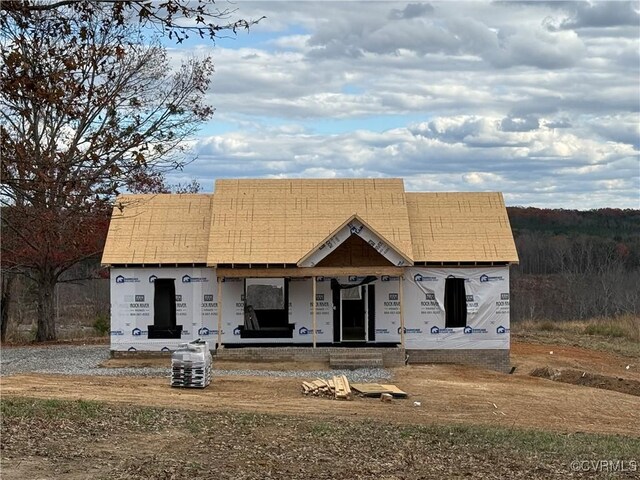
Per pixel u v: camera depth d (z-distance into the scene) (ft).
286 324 102.06
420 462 47.96
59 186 38.50
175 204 108.47
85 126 68.44
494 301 102.17
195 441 50.80
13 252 119.55
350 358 95.71
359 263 101.86
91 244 117.70
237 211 105.29
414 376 90.99
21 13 35.22
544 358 114.93
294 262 98.43
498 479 44.42
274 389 80.18
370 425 60.90
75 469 41.39
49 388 76.02
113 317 101.14
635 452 53.98
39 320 128.77
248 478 41.22
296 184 109.60
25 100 37.86
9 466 41.50
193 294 101.60
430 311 102.06
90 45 42.63
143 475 40.47
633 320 154.71
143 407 64.08
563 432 64.49
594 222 324.60
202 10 34.65
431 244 102.94
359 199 107.86
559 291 255.09
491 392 82.94
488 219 106.83
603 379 96.07
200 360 79.10
